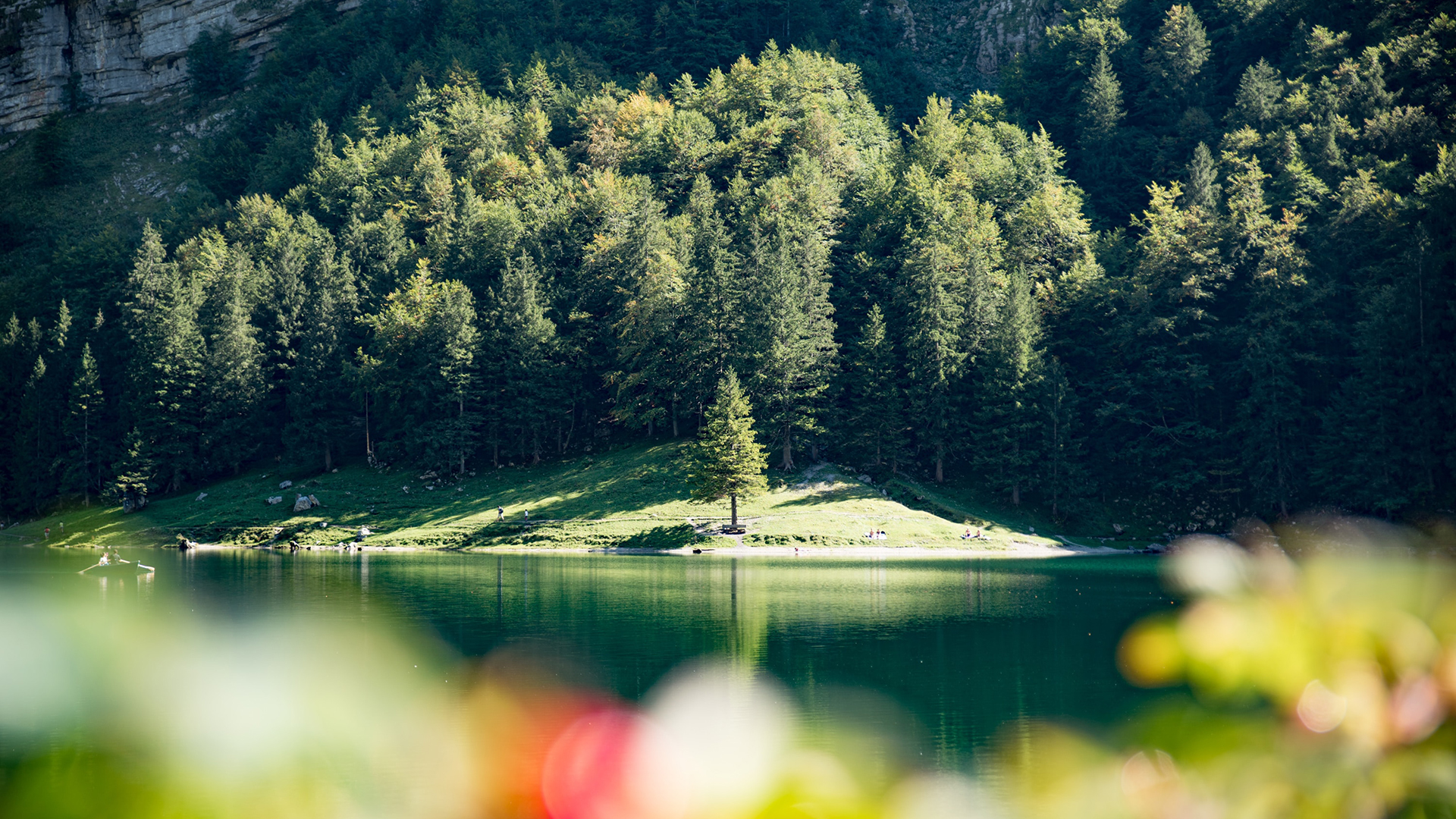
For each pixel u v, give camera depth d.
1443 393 84.44
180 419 111.31
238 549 89.94
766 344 96.62
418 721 1.31
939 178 131.00
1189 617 1.35
